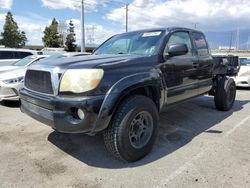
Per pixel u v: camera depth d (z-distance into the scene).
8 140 4.44
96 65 3.33
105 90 3.28
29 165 3.55
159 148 4.14
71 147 4.17
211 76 5.96
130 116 3.47
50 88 3.39
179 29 4.87
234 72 7.20
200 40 5.61
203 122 5.60
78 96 3.19
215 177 3.24
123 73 3.51
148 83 3.77
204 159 3.74
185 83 4.85
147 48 4.37
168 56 4.31
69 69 3.28
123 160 3.63
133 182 3.14
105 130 3.49
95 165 3.57
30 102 3.70
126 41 4.82
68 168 3.48
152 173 3.35
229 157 3.80
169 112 6.40
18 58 12.91
